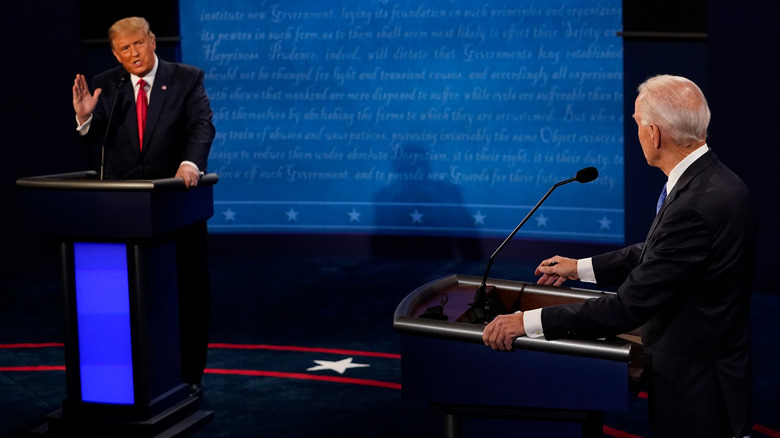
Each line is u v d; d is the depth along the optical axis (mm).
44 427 5777
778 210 9273
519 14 10852
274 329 8383
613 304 3291
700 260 3266
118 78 6012
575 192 10922
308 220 11812
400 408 6293
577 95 10773
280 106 11625
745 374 3379
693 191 3334
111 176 6004
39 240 11477
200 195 5906
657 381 3447
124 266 5449
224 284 10195
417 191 11508
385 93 11398
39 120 11219
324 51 11438
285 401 6469
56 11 11125
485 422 3523
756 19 9117
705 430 3369
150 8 11117
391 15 11234
